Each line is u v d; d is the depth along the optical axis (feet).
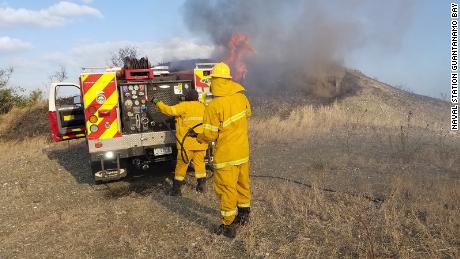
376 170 20.01
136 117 19.20
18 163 27.84
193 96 17.57
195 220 14.42
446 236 11.60
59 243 13.28
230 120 12.25
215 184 12.73
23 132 41.91
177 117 17.39
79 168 24.82
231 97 12.42
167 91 19.92
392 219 12.84
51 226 14.94
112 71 19.07
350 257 10.80
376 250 10.90
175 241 12.78
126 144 18.69
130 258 11.80
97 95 17.98
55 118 23.06
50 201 18.28
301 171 20.52
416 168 20.04
